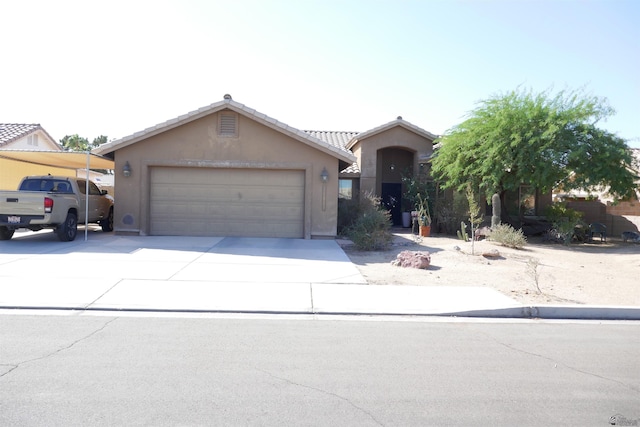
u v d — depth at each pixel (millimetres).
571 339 6828
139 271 10688
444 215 21016
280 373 5254
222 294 8898
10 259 11922
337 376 5211
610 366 5707
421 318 7922
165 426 4008
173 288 9234
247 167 16891
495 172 18562
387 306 8359
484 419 4281
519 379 5238
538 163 18031
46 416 4133
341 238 17281
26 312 7684
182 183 17047
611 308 8203
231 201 17141
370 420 4211
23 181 16266
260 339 6496
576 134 18250
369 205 19406
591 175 17812
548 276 11656
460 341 6621
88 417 4129
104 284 9375
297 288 9508
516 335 6992
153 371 5223
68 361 5465
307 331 6957
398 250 15219
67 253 12977
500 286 10281
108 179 33156
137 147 16734
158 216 17047
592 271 12641
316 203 17062
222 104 16547
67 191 16203
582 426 4188
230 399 4562
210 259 12492
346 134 28906
